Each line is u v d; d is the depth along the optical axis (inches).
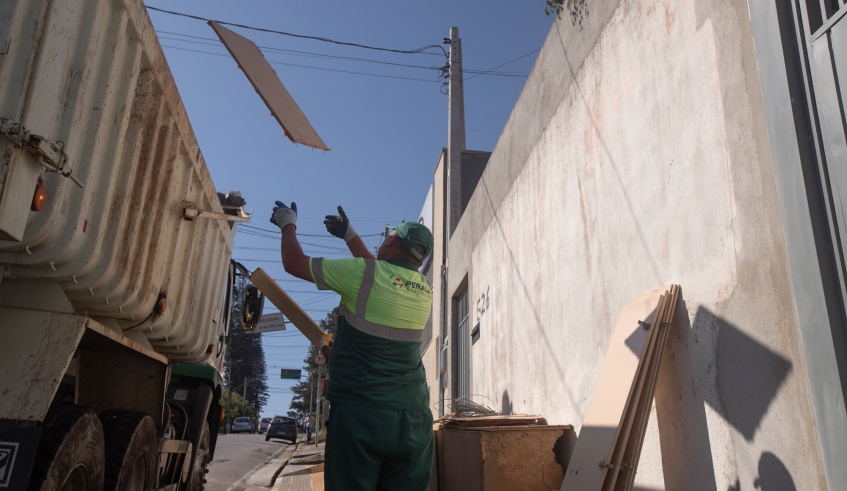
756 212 130.5
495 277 367.2
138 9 133.3
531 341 284.0
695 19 157.2
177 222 182.4
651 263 174.9
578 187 234.7
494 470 208.1
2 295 128.0
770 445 122.3
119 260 140.0
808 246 113.7
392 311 114.8
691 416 149.9
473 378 422.3
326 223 138.2
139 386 187.2
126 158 138.4
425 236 127.2
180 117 170.9
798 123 119.4
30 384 118.5
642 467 172.6
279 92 172.9
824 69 116.3
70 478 134.0
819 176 115.7
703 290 148.6
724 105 143.4
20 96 98.4
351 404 110.2
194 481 266.4
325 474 109.9
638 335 161.0
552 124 271.1
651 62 180.2
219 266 254.8
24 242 110.2
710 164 148.1
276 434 1320.1
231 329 315.6
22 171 99.8
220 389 297.4
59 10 107.0
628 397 149.6
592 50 227.6
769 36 127.1
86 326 130.9
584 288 222.5
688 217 156.8
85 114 118.0
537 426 219.0
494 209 378.3
